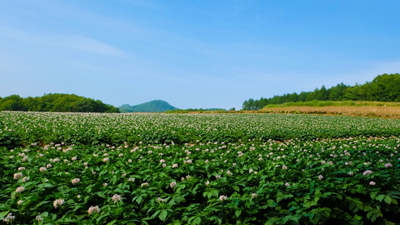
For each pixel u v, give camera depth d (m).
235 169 6.87
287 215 4.38
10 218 3.79
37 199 4.38
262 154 9.09
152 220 4.33
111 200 4.62
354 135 19.53
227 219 4.42
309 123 29.36
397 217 5.23
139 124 21.83
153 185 5.40
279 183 5.26
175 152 9.03
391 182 5.72
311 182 5.29
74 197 4.65
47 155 8.17
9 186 5.29
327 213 4.33
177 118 30.75
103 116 29.55
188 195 5.36
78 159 8.22
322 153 9.41
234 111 58.72
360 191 5.11
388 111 48.84
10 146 11.94
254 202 4.61
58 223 3.69
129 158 7.92
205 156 8.29
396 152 9.95
